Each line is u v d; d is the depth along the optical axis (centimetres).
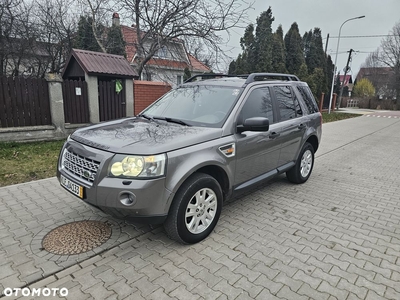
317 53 2936
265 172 409
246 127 331
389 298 236
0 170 533
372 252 305
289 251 303
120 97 964
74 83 852
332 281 256
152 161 260
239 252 299
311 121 511
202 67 2300
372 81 5519
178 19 1076
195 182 292
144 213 266
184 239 299
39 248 295
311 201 446
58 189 454
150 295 234
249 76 406
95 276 256
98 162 270
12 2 1347
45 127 789
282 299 233
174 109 399
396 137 1210
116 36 1583
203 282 251
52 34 1599
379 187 527
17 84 747
